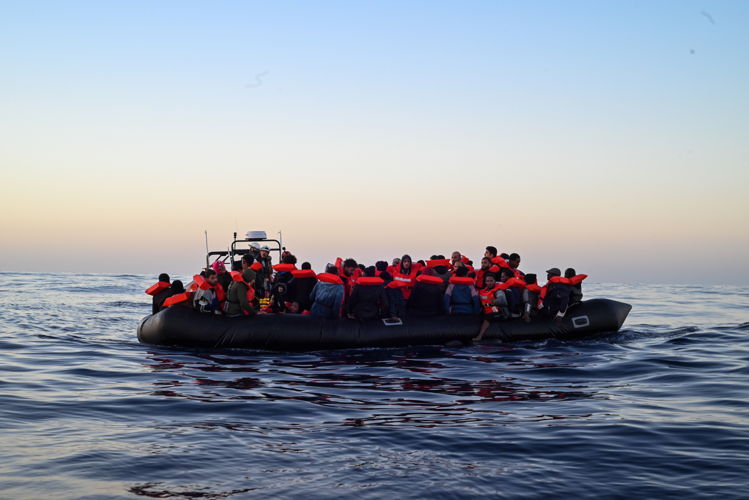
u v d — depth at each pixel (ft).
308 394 24.71
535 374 29.22
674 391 25.40
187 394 24.30
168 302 36.81
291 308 39.17
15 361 31.55
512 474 15.56
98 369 29.60
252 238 45.65
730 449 17.48
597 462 16.47
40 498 13.64
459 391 25.48
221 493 14.12
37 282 132.26
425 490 14.44
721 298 94.38
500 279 40.63
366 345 35.91
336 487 14.58
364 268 41.04
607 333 40.78
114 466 15.74
